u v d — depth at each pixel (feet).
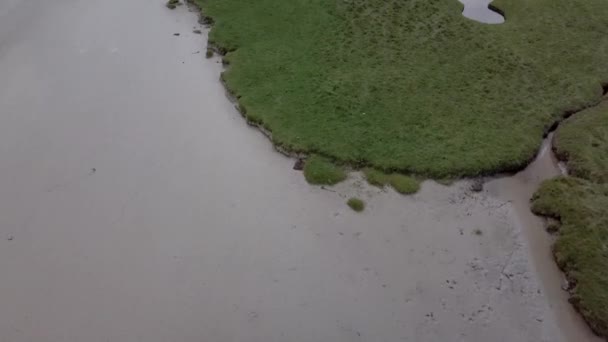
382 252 47.57
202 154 56.18
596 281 44.04
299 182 53.36
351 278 45.50
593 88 63.16
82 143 57.00
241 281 44.98
